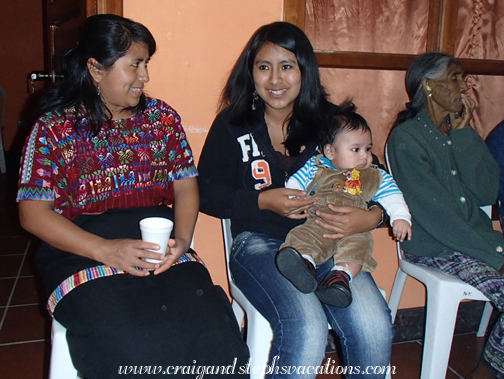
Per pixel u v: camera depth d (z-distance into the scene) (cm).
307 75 156
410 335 223
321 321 132
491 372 163
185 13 176
